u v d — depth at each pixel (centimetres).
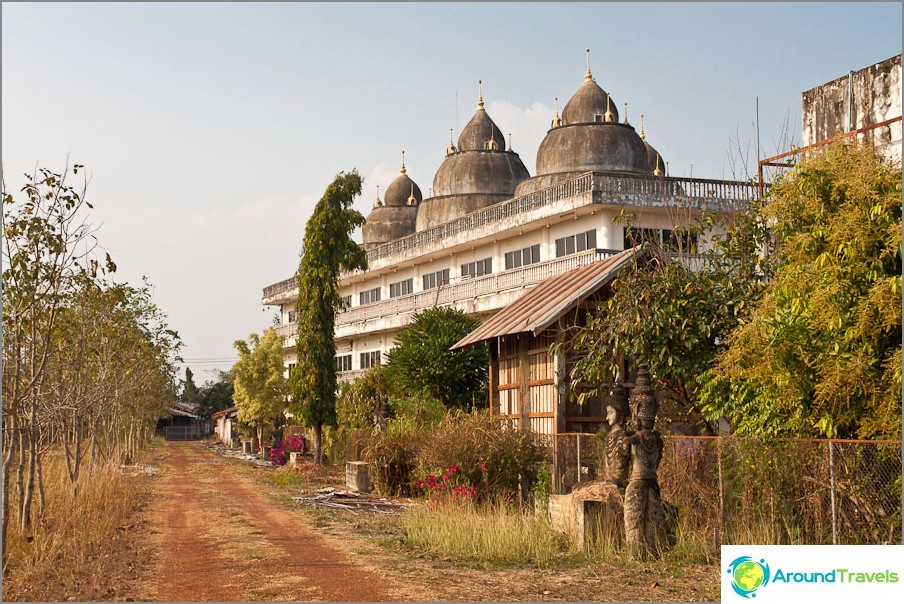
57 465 2789
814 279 1291
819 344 1262
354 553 1408
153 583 1159
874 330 1212
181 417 11031
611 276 2052
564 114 4947
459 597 1060
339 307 3934
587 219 3797
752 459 1336
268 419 6331
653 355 1669
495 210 4378
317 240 3838
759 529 1311
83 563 1296
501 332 2288
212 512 2073
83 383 2061
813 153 1470
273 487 2927
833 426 1257
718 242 1748
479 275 4709
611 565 1277
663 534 1341
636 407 1397
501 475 2028
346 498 2484
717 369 1497
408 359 3381
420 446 2480
